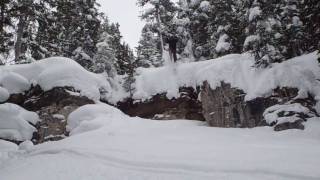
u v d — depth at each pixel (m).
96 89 24.55
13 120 21.11
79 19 31.19
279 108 17.75
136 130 18.36
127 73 26.33
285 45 20.94
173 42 29.92
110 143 14.55
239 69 21.50
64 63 24.53
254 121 19.39
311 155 9.91
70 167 10.90
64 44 31.52
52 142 16.77
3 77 24.08
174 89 24.53
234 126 20.19
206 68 22.91
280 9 20.83
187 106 24.05
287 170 8.48
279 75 19.30
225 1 26.83
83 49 31.55
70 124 21.89
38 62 25.12
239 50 26.44
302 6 19.62
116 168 10.39
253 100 19.59
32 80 24.22
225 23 26.67
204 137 15.13
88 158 12.05
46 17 26.47
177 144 13.46
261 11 20.12
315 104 17.83
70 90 23.41
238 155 10.62
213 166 9.45
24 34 27.80
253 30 20.75
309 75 18.73
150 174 9.43
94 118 21.23
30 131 21.31
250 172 8.78
